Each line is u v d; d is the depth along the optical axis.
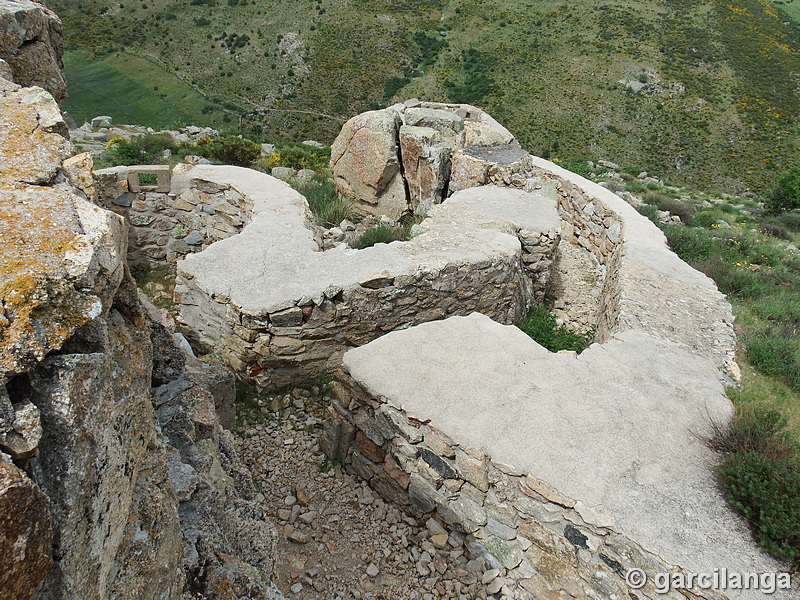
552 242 7.52
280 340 5.13
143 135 16.55
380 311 5.57
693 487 3.37
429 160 9.62
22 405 1.29
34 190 1.73
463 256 6.04
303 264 5.62
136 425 1.85
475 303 6.32
